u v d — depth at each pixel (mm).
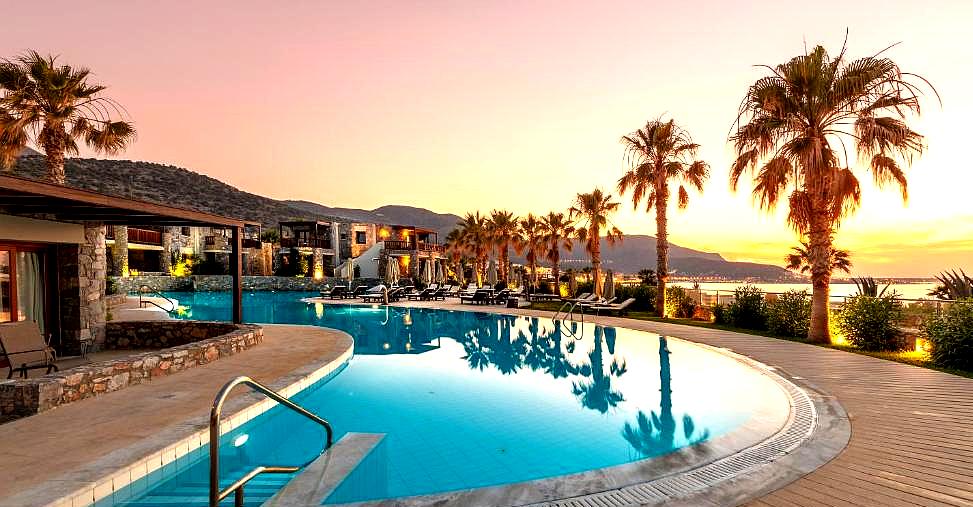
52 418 5668
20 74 13180
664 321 17594
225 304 28359
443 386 8938
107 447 4762
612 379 9367
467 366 10812
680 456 4840
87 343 10469
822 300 12273
